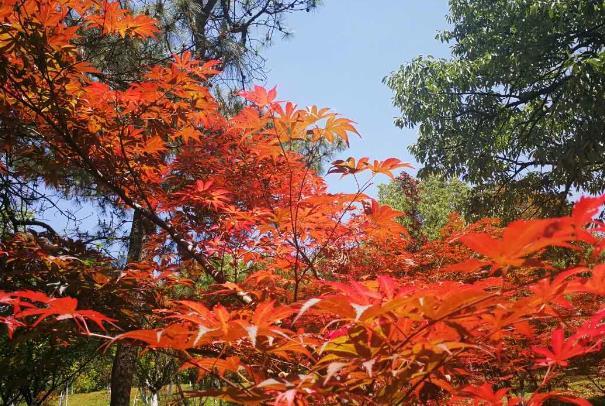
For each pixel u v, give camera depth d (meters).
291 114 2.56
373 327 1.34
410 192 12.41
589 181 13.83
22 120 3.92
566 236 1.00
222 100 8.59
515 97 14.24
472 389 1.53
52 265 3.37
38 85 3.39
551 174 13.41
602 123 11.70
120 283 3.23
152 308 3.39
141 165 3.88
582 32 13.03
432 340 1.39
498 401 1.53
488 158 14.38
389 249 4.62
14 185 6.30
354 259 4.28
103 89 3.39
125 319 3.28
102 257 4.09
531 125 15.45
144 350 1.85
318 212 2.95
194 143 4.59
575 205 0.95
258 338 1.57
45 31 2.98
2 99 3.49
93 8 3.98
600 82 11.74
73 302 1.54
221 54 8.64
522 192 14.42
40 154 4.09
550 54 13.88
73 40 5.00
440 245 5.44
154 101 3.57
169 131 3.85
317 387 1.30
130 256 6.96
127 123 3.61
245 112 2.65
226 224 3.51
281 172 3.62
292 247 3.40
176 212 4.19
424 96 14.81
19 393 7.34
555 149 12.98
